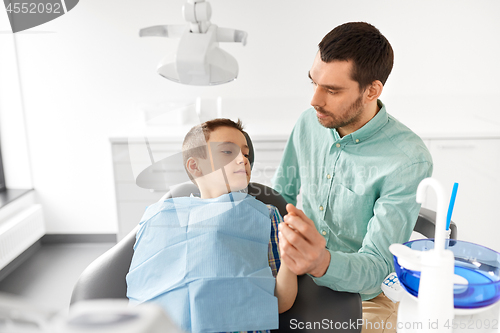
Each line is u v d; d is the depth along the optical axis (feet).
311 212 3.84
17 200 5.16
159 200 2.88
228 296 2.50
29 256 6.10
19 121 3.91
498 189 5.87
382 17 5.99
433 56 6.22
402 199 2.93
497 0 5.85
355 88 2.82
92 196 5.34
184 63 1.83
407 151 3.08
